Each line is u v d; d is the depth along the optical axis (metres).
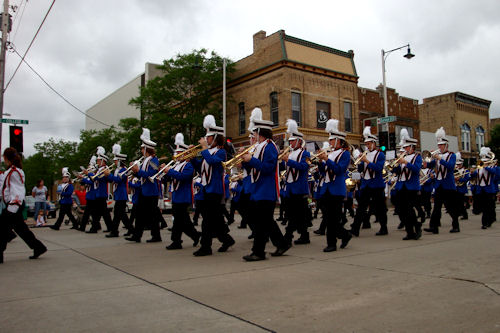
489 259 6.13
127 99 42.53
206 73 26.06
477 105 42.31
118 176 10.41
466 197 18.42
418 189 8.51
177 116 26.34
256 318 3.66
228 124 28.58
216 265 6.09
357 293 4.41
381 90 30.73
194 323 3.55
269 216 6.45
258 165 6.22
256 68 26.73
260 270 5.65
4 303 4.23
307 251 7.31
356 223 9.30
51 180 49.25
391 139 19.08
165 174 8.43
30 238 6.94
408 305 3.98
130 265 6.23
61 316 3.79
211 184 7.10
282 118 24.78
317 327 3.43
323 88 26.75
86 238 10.30
